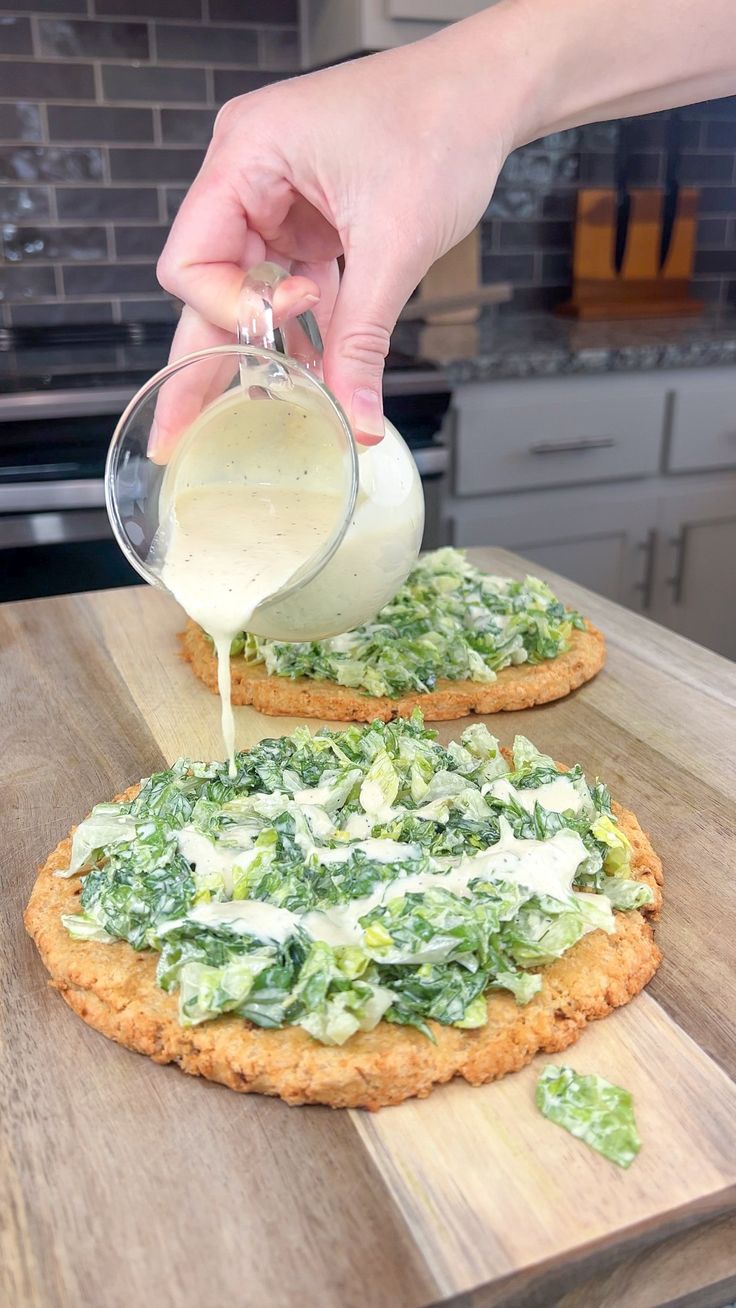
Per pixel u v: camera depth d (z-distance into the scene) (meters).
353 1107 0.35
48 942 0.41
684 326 1.33
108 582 1.00
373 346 0.43
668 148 1.45
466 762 0.49
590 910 0.39
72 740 0.60
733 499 1.25
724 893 0.46
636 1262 0.31
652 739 0.60
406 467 0.51
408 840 0.42
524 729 0.61
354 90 0.43
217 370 0.48
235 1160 0.33
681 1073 0.36
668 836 0.51
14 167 1.22
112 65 1.22
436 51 0.45
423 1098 0.35
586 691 0.66
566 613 0.72
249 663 0.66
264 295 0.42
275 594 0.44
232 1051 0.35
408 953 0.36
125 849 0.42
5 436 0.93
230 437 0.47
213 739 0.60
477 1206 0.31
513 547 1.18
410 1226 0.31
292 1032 0.36
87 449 0.95
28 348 1.21
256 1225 0.31
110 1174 0.33
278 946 0.37
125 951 0.40
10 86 1.20
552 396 1.13
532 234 1.44
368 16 1.09
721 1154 0.33
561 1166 0.33
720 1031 0.38
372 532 0.48
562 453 1.15
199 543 0.46
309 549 0.44
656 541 1.24
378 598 0.51
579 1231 0.30
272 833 0.42
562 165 1.42
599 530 1.20
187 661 0.69
